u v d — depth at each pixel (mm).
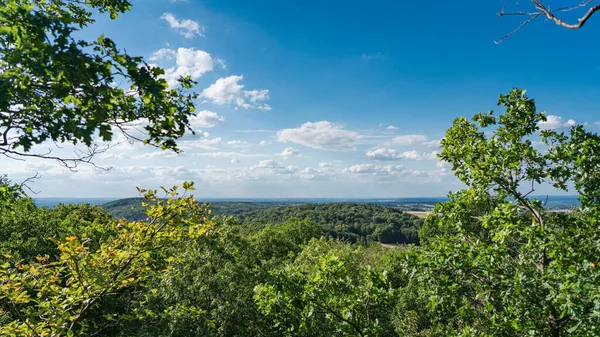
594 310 5199
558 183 7250
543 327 7039
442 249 7672
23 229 18531
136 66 3008
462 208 8078
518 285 6461
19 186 5145
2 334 4965
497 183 7922
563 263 5750
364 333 7129
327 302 7348
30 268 5680
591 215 6438
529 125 8352
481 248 7148
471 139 8914
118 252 5652
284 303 7191
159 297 12719
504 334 6918
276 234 35844
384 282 7340
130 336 11500
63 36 2842
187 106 4266
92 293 5473
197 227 6445
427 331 14188
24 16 2721
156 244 5992
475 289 7738
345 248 27312
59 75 2838
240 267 14336
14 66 2773
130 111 3650
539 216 7691
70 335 5102
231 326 13234
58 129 2869
